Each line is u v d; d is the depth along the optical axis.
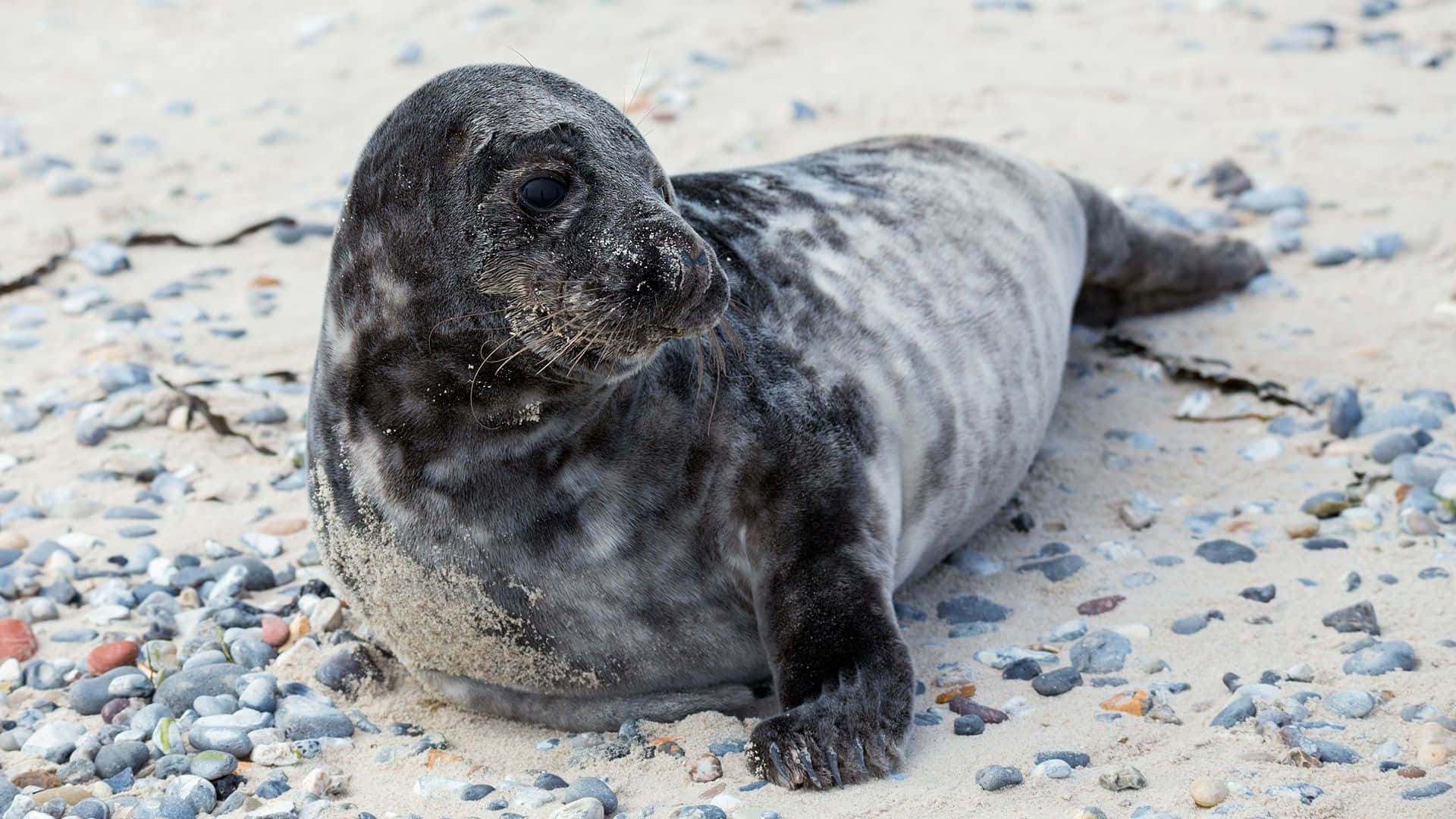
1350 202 15.20
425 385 7.61
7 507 11.17
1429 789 6.90
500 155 7.25
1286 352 12.76
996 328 10.56
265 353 13.41
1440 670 8.12
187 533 10.72
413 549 8.07
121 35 23.81
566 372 7.47
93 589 10.02
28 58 22.78
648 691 8.66
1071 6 22.17
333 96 20.41
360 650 9.09
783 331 8.98
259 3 24.92
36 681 8.91
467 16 22.89
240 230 16.11
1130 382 12.80
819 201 10.35
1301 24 20.52
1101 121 17.81
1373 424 11.40
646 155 7.66
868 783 7.59
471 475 7.82
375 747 8.27
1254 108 17.88
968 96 18.75
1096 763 7.55
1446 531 9.84
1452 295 13.27
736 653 8.66
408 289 7.46
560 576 8.10
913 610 9.66
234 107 20.23
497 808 7.47
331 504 8.29
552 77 7.69
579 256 7.18
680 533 8.24
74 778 7.83
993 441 10.22
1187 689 8.29
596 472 7.98
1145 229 13.48
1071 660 8.71
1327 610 8.99
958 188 11.37
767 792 7.54
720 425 8.31
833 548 8.41
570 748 8.28
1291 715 7.75
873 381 9.20
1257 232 14.94
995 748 7.79
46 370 13.14
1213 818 6.84
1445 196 14.99
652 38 21.52
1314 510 10.34
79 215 16.80
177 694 8.56
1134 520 10.49
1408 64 18.95
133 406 12.35
